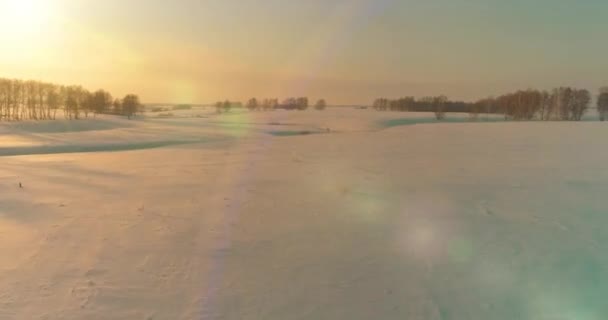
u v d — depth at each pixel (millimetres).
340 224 8234
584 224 8000
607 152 20500
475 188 11820
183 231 7766
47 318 4535
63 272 5785
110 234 7547
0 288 5258
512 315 4578
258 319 4570
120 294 5125
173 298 5035
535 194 10859
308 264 6133
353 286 5375
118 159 20625
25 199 10648
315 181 13383
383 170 15711
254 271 5875
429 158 19344
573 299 4902
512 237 7262
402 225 8109
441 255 6445
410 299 5000
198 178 14172
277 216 8883
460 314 4621
